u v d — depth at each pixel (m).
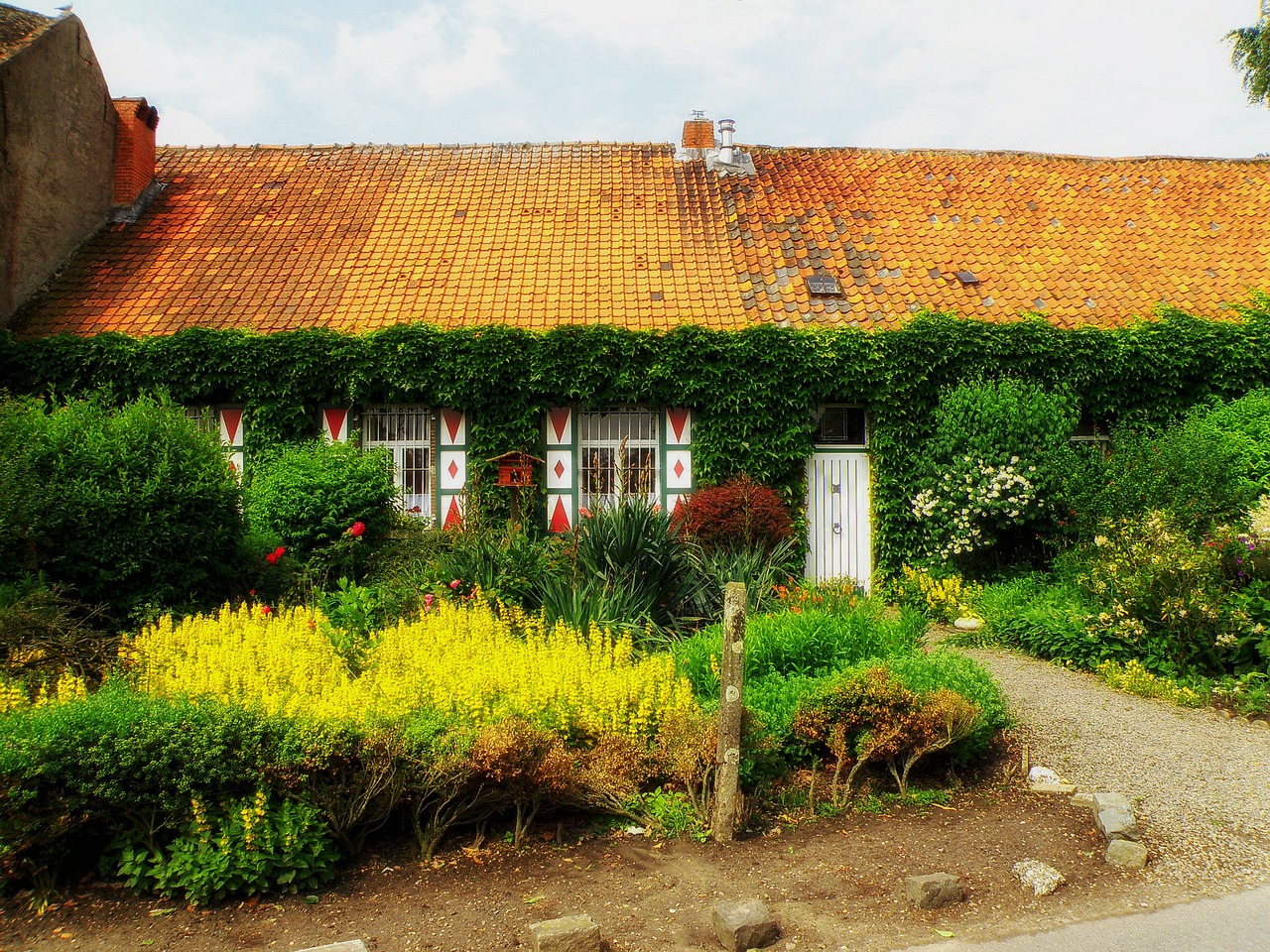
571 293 14.60
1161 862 5.23
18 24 15.05
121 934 4.51
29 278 14.56
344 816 5.18
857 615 8.52
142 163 16.98
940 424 13.31
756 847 5.48
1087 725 7.43
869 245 15.55
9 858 4.74
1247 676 8.26
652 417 13.95
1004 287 14.75
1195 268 15.21
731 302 14.41
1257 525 8.73
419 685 6.31
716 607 9.80
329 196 16.92
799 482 13.72
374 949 4.38
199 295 14.65
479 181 17.28
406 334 13.53
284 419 13.69
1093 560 10.09
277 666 6.54
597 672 6.52
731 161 17.31
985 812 5.95
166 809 4.87
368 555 11.30
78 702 5.34
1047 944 4.41
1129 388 13.84
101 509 8.48
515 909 4.75
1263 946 4.36
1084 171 17.52
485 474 13.69
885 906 4.77
